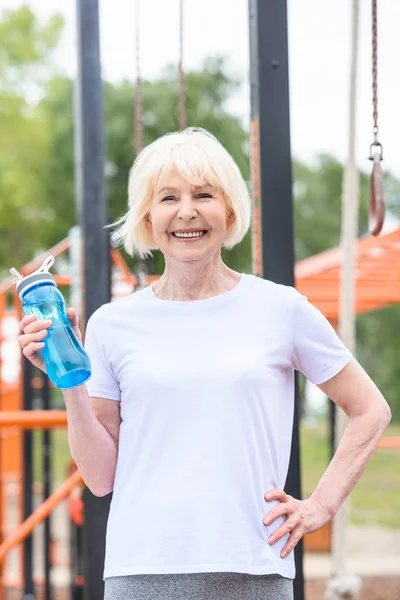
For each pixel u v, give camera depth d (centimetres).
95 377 207
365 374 209
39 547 884
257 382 195
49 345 193
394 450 2105
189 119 1867
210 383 194
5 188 1945
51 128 2066
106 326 207
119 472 200
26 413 351
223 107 1959
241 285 206
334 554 428
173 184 202
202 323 201
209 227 202
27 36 2092
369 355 3022
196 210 201
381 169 297
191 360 196
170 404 194
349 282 402
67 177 2055
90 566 312
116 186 1833
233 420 193
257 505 194
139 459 196
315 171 2770
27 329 193
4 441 791
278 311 203
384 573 786
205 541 189
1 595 663
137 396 197
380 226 298
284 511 195
